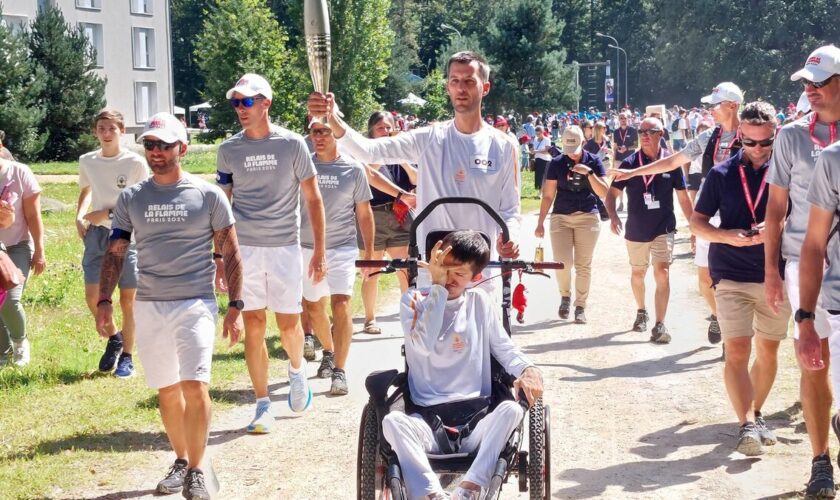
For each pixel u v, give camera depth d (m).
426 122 47.19
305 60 46.41
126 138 57.34
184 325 5.45
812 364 4.89
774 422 6.86
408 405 4.75
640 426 6.87
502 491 5.62
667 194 9.59
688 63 80.81
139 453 6.37
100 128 8.12
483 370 4.85
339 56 47.06
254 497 5.60
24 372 8.27
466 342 4.79
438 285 4.70
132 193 5.52
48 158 45.44
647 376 8.28
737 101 8.03
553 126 52.53
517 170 5.76
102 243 8.36
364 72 47.84
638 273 9.91
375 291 10.05
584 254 10.58
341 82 47.19
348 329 7.83
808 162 5.41
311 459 6.25
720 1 78.81
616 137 23.48
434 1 110.19
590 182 10.26
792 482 5.70
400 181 10.04
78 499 5.55
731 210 6.38
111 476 5.95
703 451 6.31
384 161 5.75
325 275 7.16
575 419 7.04
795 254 5.54
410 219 9.88
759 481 5.73
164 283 5.48
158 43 59.50
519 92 58.34
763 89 77.88
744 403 6.20
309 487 5.75
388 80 67.75
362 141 5.71
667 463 6.09
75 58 44.91
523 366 4.71
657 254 9.62
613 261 15.19
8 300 8.44
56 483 5.79
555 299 12.01
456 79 5.54
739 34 77.94
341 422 7.05
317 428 6.92
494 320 4.89
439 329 4.66
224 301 11.45
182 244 5.49
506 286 5.16
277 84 46.06
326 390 7.98
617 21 104.44
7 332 8.67
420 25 103.12
